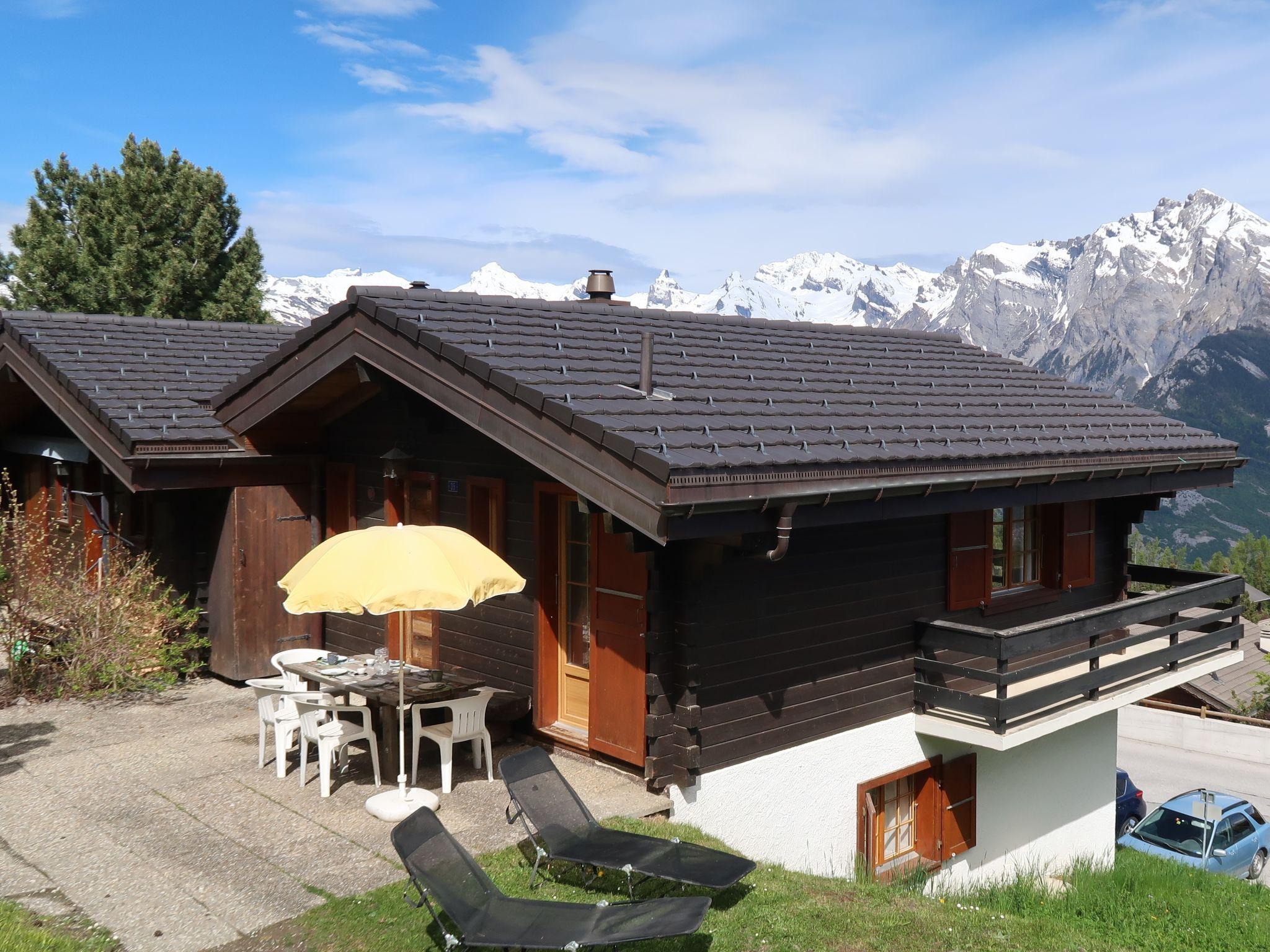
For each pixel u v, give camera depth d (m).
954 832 10.13
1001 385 12.06
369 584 6.42
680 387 8.23
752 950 5.85
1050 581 11.47
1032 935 6.55
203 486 10.43
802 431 7.78
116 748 8.68
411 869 5.06
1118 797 17.22
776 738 8.37
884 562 9.36
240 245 31.30
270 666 10.85
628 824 7.27
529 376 7.30
